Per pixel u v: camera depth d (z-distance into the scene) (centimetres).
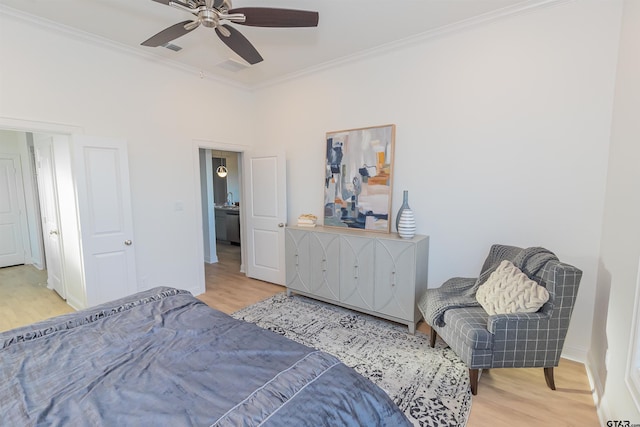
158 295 198
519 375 222
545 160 248
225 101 418
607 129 223
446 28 279
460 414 184
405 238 292
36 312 335
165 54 332
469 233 289
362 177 345
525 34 250
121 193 314
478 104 276
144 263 347
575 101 234
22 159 519
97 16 257
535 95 249
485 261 266
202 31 282
